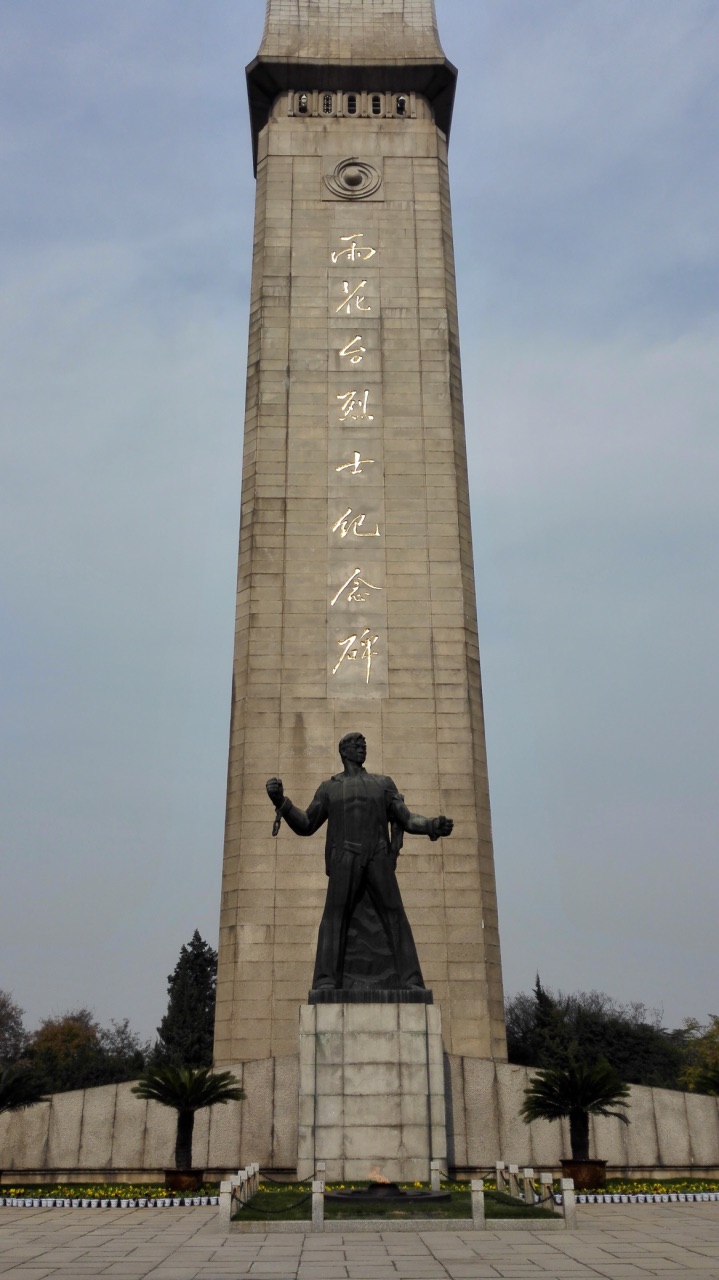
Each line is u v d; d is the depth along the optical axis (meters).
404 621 40.44
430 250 46.19
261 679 39.38
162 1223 19.48
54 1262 14.83
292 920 36.06
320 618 40.31
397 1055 23.08
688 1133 28.30
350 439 42.94
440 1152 22.59
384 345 44.50
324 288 45.28
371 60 48.53
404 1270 14.01
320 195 46.88
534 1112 25.41
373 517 41.84
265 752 38.38
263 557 41.06
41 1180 27.55
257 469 42.34
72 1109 28.09
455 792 38.19
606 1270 13.99
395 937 24.22
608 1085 24.78
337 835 24.73
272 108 48.69
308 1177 22.42
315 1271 13.94
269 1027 34.88
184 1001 69.00
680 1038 80.25
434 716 39.22
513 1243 16.45
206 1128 27.91
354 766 25.34
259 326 44.56
